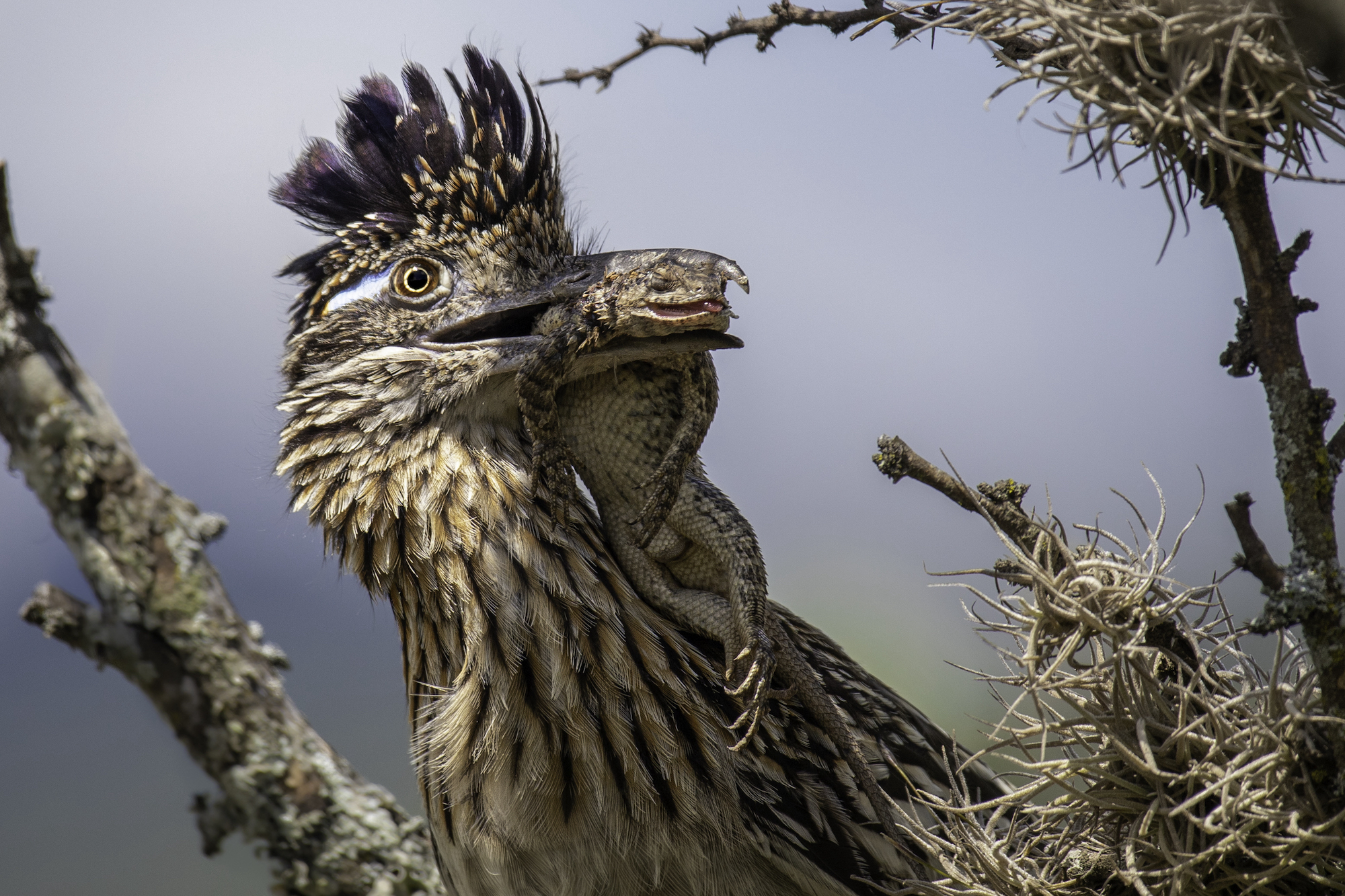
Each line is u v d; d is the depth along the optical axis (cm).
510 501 577
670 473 520
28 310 657
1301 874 451
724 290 502
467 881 588
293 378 628
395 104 635
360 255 611
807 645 674
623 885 567
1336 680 407
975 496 502
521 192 602
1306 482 407
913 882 526
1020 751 614
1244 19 376
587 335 500
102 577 644
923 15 514
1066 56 426
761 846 567
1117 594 472
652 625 575
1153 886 462
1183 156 412
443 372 584
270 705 659
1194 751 467
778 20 572
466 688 569
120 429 665
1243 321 428
